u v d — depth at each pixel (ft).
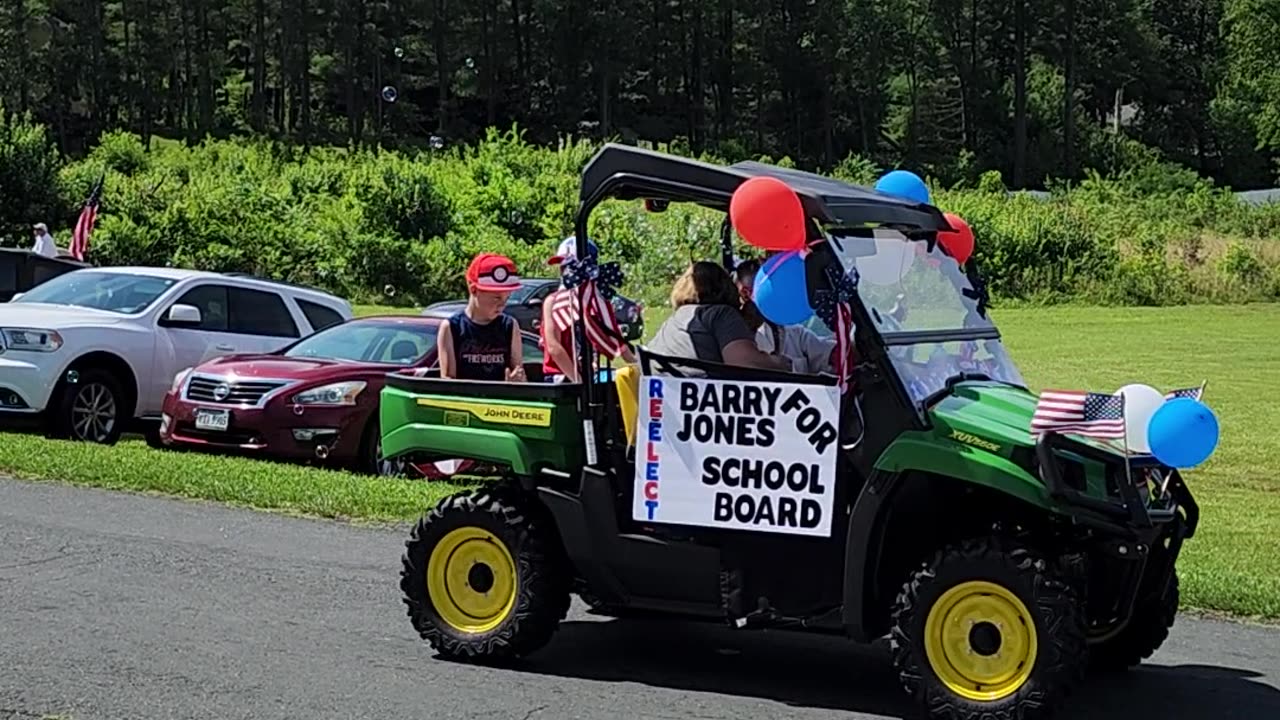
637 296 29.94
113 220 130.31
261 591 24.98
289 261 134.62
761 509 19.29
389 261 135.54
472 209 148.05
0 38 305.73
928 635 18.21
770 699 19.95
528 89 345.72
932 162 342.23
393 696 19.34
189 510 32.07
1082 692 20.89
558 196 150.71
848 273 18.62
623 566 20.29
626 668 21.40
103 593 24.31
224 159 213.66
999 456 17.76
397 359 42.63
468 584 21.34
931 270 21.06
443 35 341.21
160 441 43.91
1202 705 20.33
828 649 23.04
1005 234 146.00
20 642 21.16
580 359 20.52
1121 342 100.27
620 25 338.34
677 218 25.79
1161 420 17.65
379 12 337.11
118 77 323.37
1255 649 23.90
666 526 19.94
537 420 20.74
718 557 19.66
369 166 155.02
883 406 18.58
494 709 18.94
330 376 40.42
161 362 44.93
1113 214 163.43
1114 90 374.84
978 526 19.29
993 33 351.46
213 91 336.70
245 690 19.30
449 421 21.39
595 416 20.36
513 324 27.37
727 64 347.56
